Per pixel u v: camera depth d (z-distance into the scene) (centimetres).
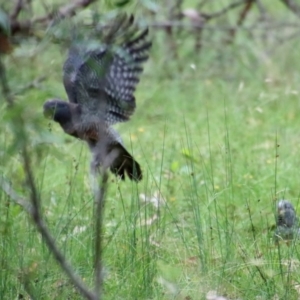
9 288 982
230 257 1055
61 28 693
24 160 701
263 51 2228
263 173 1480
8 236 1069
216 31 2278
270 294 981
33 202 711
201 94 2058
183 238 1088
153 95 2005
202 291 975
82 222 1142
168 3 2167
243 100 1997
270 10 2680
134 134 1730
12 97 657
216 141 1667
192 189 1259
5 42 664
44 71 1185
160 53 2219
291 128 1795
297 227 1139
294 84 2102
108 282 1010
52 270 1012
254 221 1245
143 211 1243
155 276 1006
